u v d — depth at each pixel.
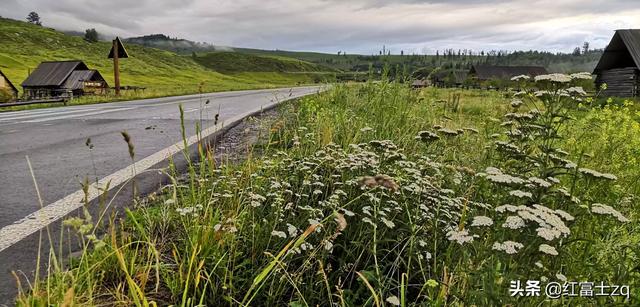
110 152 6.20
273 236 2.77
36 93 44.56
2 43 99.00
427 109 7.43
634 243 2.75
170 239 2.84
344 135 5.51
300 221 2.92
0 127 9.74
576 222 2.84
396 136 5.73
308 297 2.50
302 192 3.43
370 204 3.08
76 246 2.77
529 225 2.13
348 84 9.57
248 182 3.34
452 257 2.64
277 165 3.78
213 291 2.31
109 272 2.35
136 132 8.41
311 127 6.07
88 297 2.07
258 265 2.63
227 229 2.49
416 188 2.96
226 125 9.13
